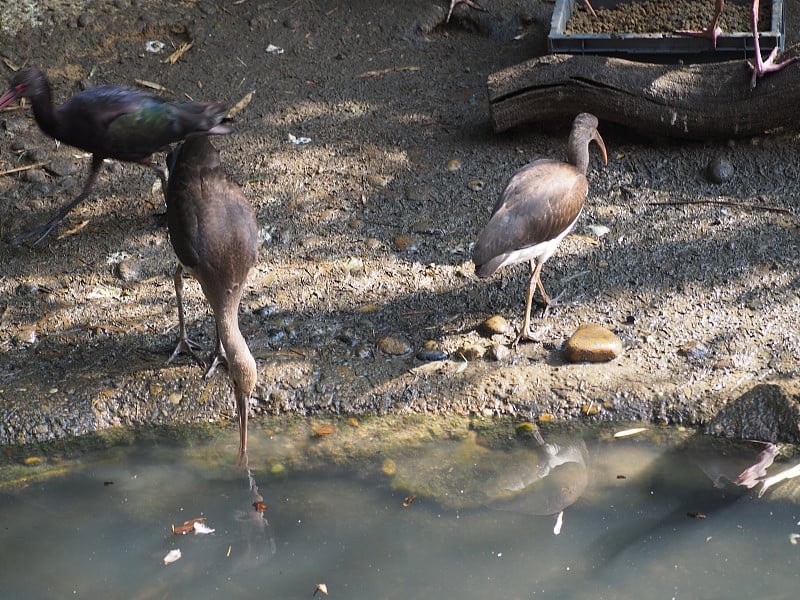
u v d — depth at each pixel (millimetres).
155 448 9539
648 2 15047
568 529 8461
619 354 10023
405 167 12953
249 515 8734
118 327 10664
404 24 15727
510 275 11180
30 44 15344
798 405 9266
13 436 9594
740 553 8109
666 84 12469
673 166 12680
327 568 8141
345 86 14586
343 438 9539
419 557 8219
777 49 12812
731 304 10547
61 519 8766
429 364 10094
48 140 13500
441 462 9242
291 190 12617
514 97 12797
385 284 11141
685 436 9344
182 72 14883
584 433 9461
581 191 10336
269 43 15469
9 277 11344
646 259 11273
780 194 12117
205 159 9773
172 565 8250
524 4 16031
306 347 10328
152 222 12180
